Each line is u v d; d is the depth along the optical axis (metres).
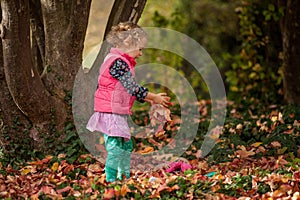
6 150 7.84
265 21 13.09
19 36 7.09
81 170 7.21
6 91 7.80
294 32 11.38
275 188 6.15
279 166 7.02
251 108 11.80
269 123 9.40
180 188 6.12
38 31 8.39
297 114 9.95
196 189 6.17
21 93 7.43
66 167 7.14
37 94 7.60
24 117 7.92
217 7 15.84
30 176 6.89
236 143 8.38
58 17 7.94
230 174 6.77
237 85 14.33
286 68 11.70
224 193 6.19
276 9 12.48
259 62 13.69
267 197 5.94
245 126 9.53
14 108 7.86
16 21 6.97
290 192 5.92
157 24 16.09
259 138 8.90
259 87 13.38
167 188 6.08
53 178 6.68
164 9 16.42
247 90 13.89
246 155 7.66
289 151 7.84
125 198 5.92
